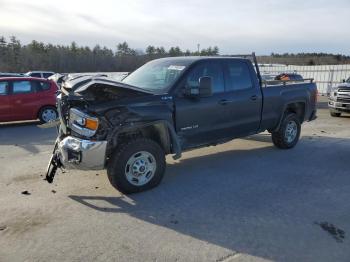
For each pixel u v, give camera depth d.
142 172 5.21
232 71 6.60
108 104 4.93
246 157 7.26
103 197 5.09
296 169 6.45
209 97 6.06
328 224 4.24
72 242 3.81
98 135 4.85
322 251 3.64
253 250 3.65
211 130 6.18
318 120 13.25
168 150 5.54
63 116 5.19
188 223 4.26
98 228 4.13
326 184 5.65
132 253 3.59
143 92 5.25
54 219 4.37
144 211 4.60
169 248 3.69
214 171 6.30
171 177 5.96
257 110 7.00
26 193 5.23
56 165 5.34
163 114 5.32
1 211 4.61
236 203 4.86
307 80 8.58
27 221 4.31
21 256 3.54
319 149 8.03
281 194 5.20
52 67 70.38
